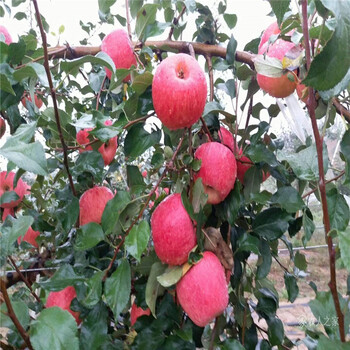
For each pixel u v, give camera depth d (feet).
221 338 2.46
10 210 2.59
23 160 1.15
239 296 2.11
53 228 2.31
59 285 1.52
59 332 1.11
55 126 2.09
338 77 0.95
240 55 2.09
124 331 2.11
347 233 1.19
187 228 1.57
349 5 0.87
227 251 1.68
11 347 1.82
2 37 1.78
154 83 1.49
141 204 1.69
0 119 2.14
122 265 1.51
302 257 2.59
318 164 1.29
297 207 1.76
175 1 2.41
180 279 1.61
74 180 2.59
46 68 1.47
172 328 1.68
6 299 1.15
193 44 2.16
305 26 1.18
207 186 1.71
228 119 1.97
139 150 1.76
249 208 2.34
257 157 1.83
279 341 2.20
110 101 2.76
